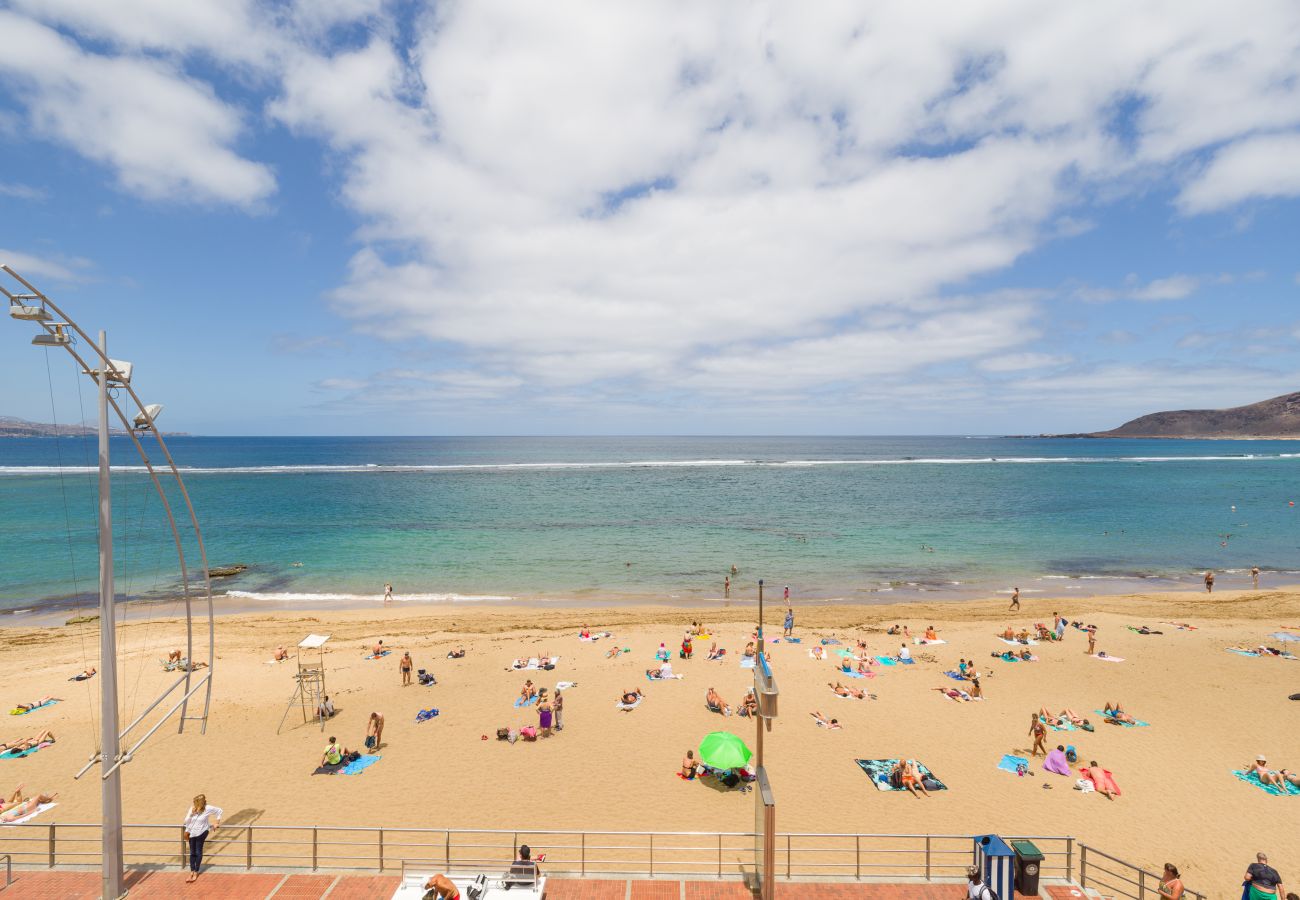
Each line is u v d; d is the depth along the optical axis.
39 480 126.19
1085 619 38.25
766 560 57.69
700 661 31.02
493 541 66.06
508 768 20.77
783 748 22.08
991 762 21.19
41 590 47.19
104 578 13.06
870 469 166.12
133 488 113.88
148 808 18.33
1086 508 90.75
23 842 16.52
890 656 31.64
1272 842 16.94
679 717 24.70
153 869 14.24
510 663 30.83
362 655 32.09
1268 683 27.95
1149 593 46.84
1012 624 37.38
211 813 14.54
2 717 24.61
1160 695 26.75
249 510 87.62
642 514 85.25
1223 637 34.47
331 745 21.00
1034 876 13.22
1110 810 18.39
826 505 94.31
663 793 19.22
